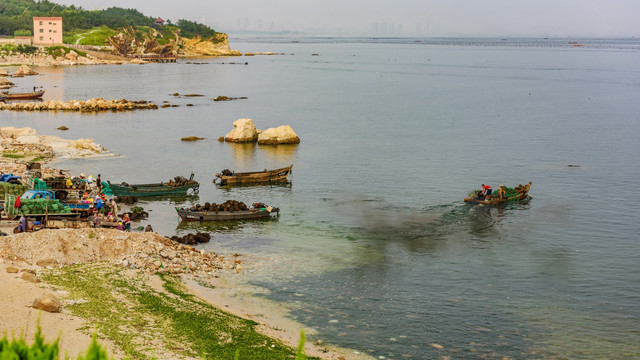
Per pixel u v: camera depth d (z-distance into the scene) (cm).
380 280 4706
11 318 3103
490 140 11194
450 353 3556
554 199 7275
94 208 5484
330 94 19238
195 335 3416
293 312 4062
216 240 5675
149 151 10050
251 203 7094
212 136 11631
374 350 3556
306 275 4772
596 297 4475
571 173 8588
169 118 13862
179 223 6234
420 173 8594
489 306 4269
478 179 8244
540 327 3944
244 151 10244
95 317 3384
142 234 4959
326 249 5453
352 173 8619
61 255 4356
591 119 13875
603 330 3925
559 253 5447
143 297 3891
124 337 3180
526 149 10338
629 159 9519
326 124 13262
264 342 3456
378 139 11362
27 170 7206
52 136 10212
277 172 8156
